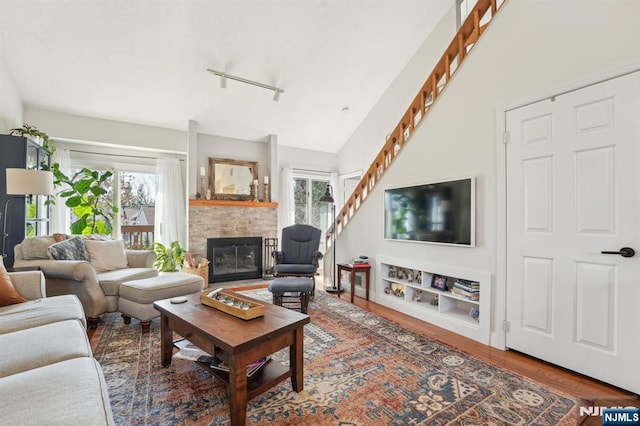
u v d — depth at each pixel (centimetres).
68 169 444
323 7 366
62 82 375
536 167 221
